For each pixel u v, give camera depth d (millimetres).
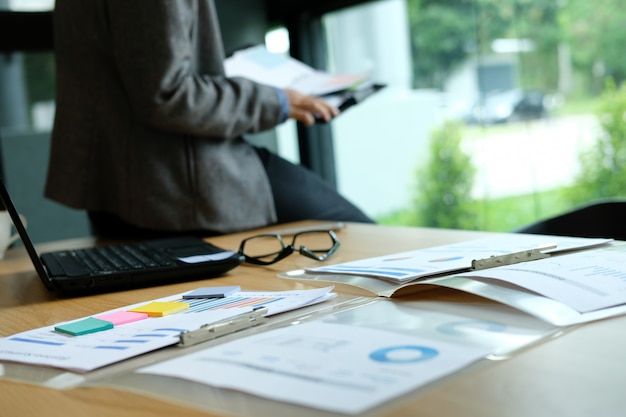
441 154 2688
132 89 1504
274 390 459
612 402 418
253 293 828
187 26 1527
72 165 1661
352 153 2982
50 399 520
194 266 1021
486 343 536
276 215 1848
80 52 1608
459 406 424
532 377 466
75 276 983
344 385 456
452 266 812
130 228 1760
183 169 1617
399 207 2854
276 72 2008
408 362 491
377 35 2803
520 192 2488
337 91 1841
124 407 479
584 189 2344
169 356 590
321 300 748
